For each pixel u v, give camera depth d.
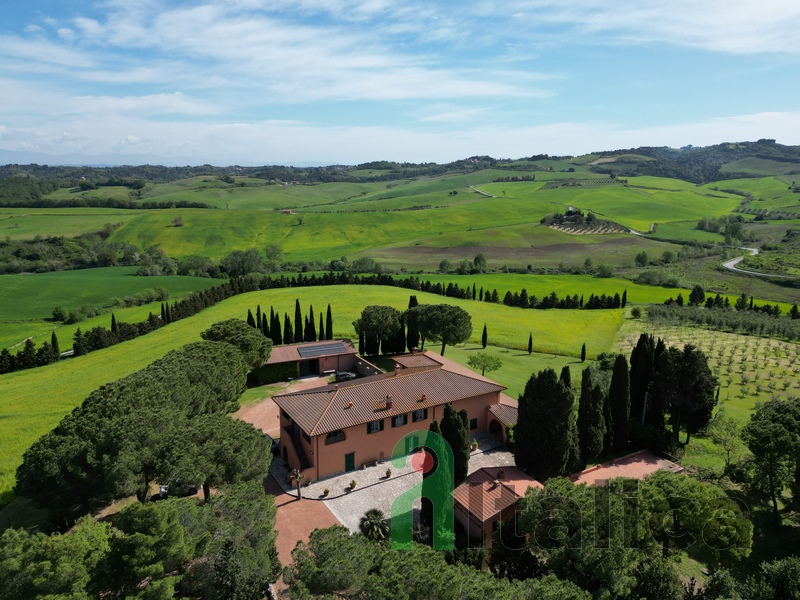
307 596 18.95
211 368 42.97
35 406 54.56
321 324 76.19
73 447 28.97
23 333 95.44
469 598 19.50
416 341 72.25
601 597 23.47
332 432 39.78
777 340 81.62
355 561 21.17
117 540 20.06
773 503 35.09
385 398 43.25
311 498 37.12
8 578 18.19
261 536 23.52
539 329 86.38
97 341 80.50
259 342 56.38
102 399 34.41
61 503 29.36
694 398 44.09
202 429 31.36
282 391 58.19
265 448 32.25
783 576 23.75
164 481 28.36
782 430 33.62
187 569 22.16
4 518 34.84
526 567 27.45
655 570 25.22
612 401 44.41
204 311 100.81
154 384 36.62
